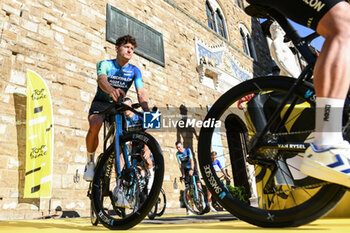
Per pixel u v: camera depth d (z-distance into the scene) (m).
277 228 1.05
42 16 5.54
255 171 1.88
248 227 1.15
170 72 8.43
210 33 11.14
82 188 5.09
